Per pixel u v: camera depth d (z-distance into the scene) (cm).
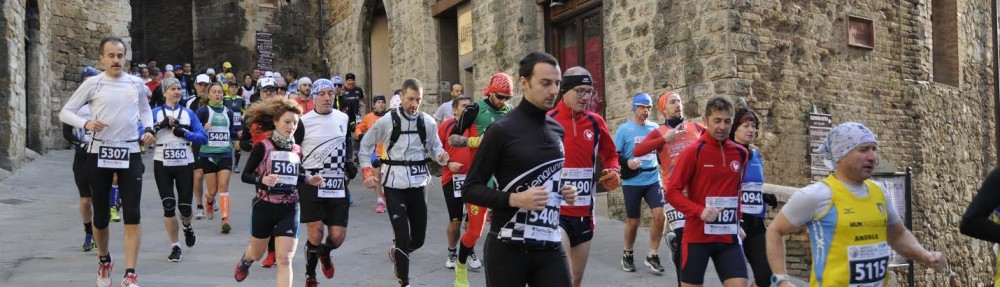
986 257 1490
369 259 896
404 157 737
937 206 1353
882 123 1188
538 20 1405
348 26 2369
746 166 595
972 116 1541
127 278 678
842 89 1135
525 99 438
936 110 1370
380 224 1117
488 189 423
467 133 788
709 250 572
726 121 570
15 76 1546
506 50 1468
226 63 2319
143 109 725
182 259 876
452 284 791
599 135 590
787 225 439
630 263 851
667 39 1104
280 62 2577
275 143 641
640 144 711
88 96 681
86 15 2080
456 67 1844
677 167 581
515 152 427
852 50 1155
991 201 448
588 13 1310
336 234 723
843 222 426
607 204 1176
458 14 1734
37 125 1798
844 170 434
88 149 687
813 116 1084
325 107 729
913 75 1243
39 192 1348
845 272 425
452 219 844
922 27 1270
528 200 407
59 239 988
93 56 2095
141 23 2900
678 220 704
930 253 447
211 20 2589
